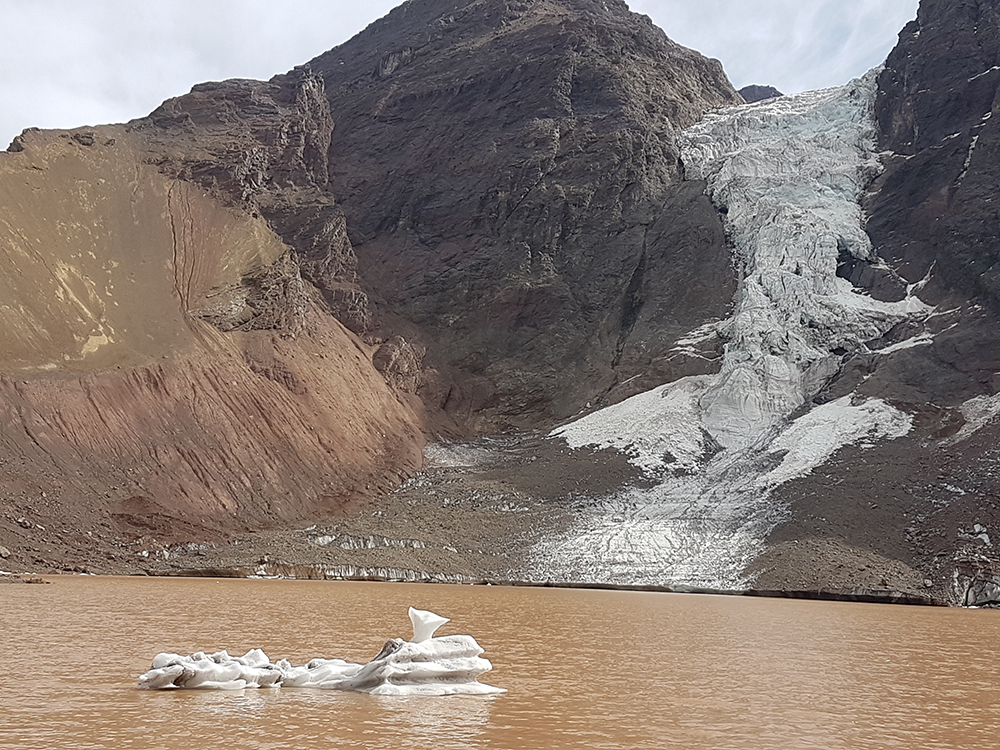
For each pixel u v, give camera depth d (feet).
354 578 191.72
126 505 202.90
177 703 57.77
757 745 52.21
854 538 209.15
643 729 55.11
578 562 209.67
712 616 138.41
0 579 146.72
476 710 58.80
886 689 73.92
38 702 56.29
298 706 58.03
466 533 224.53
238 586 157.58
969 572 187.73
